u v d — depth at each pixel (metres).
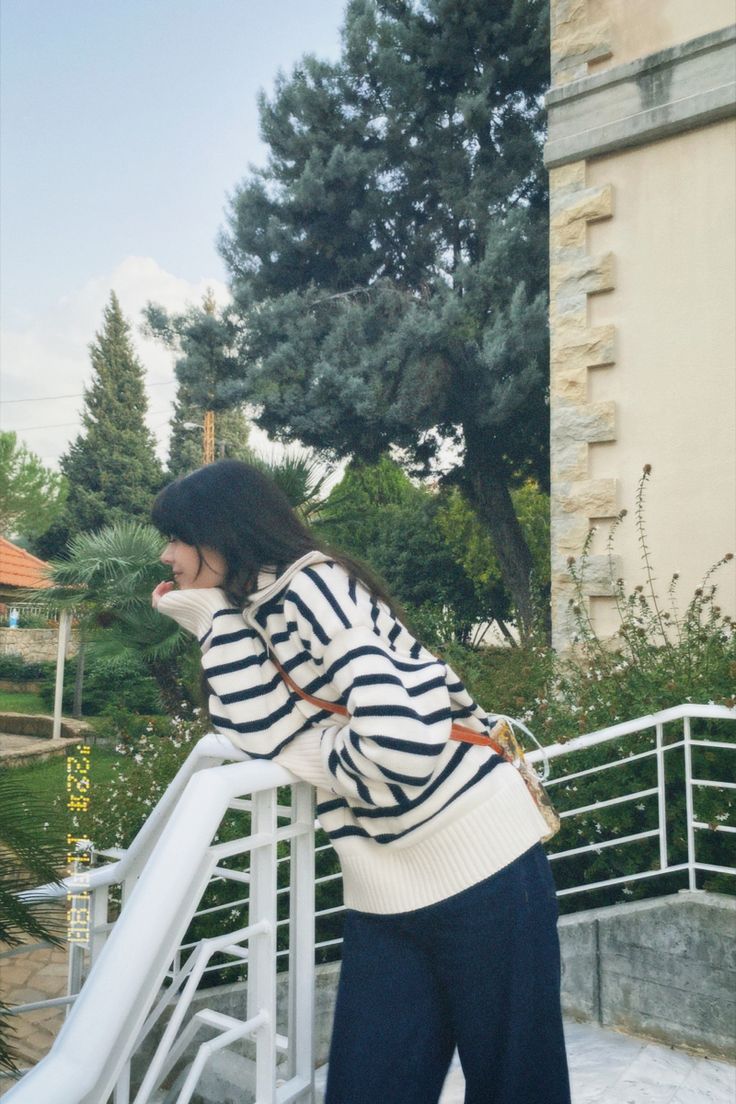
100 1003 0.92
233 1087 2.56
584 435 5.84
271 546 1.28
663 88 5.63
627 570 5.58
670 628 5.34
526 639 6.74
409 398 12.54
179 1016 1.28
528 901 1.26
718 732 3.10
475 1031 1.26
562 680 4.22
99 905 1.90
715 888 2.81
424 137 14.05
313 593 1.21
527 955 1.25
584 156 5.99
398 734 1.10
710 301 5.45
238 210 14.71
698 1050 2.49
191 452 45.69
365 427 13.59
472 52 13.51
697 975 2.50
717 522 5.30
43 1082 0.83
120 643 8.62
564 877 3.25
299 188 13.84
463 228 14.47
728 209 5.43
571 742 2.83
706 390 5.42
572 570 5.24
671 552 5.44
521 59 13.09
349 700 1.13
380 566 17.34
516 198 13.98
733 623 4.18
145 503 39.03
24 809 2.10
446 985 1.28
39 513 30.41
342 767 1.17
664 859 2.76
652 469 5.57
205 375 14.41
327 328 13.65
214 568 1.32
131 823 4.27
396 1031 1.28
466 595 17.23
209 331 14.10
